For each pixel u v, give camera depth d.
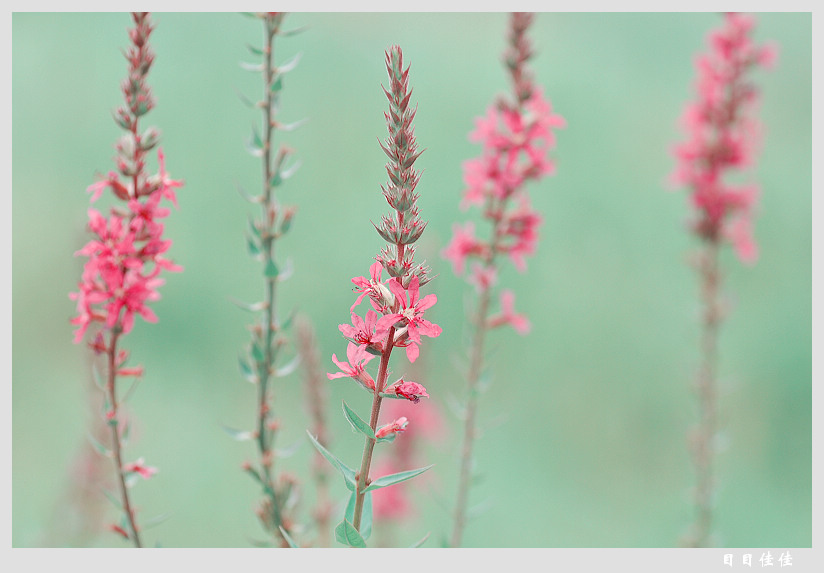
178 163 11.14
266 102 4.41
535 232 5.42
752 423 10.84
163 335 10.35
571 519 9.55
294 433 9.40
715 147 6.58
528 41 5.34
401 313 2.85
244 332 10.67
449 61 12.27
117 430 3.93
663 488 10.10
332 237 11.40
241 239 11.07
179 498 8.78
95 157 11.34
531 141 5.33
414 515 6.37
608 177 12.41
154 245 3.75
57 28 11.56
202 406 9.98
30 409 9.68
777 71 12.48
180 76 11.43
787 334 11.36
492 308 5.54
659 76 12.72
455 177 11.35
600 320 11.57
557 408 10.96
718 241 6.77
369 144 11.95
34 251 10.73
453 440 7.97
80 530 6.34
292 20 12.00
